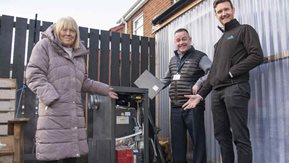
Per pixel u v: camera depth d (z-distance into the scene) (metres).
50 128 2.11
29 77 2.14
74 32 2.31
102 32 4.46
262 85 2.82
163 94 4.53
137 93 2.94
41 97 2.09
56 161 2.18
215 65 2.68
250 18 3.04
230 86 2.49
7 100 3.25
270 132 2.71
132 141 2.96
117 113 2.97
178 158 3.43
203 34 3.75
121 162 2.78
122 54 4.57
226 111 2.61
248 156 2.37
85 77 2.54
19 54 3.88
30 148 3.74
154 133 3.40
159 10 7.93
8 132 2.95
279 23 2.70
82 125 2.29
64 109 2.16
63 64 2.24
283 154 2.58
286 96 2.58
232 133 2.54
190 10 4.05
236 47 2.53
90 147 2.95
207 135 3.58
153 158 3.24
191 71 3.38
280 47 2.67
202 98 2.87
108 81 4.41
